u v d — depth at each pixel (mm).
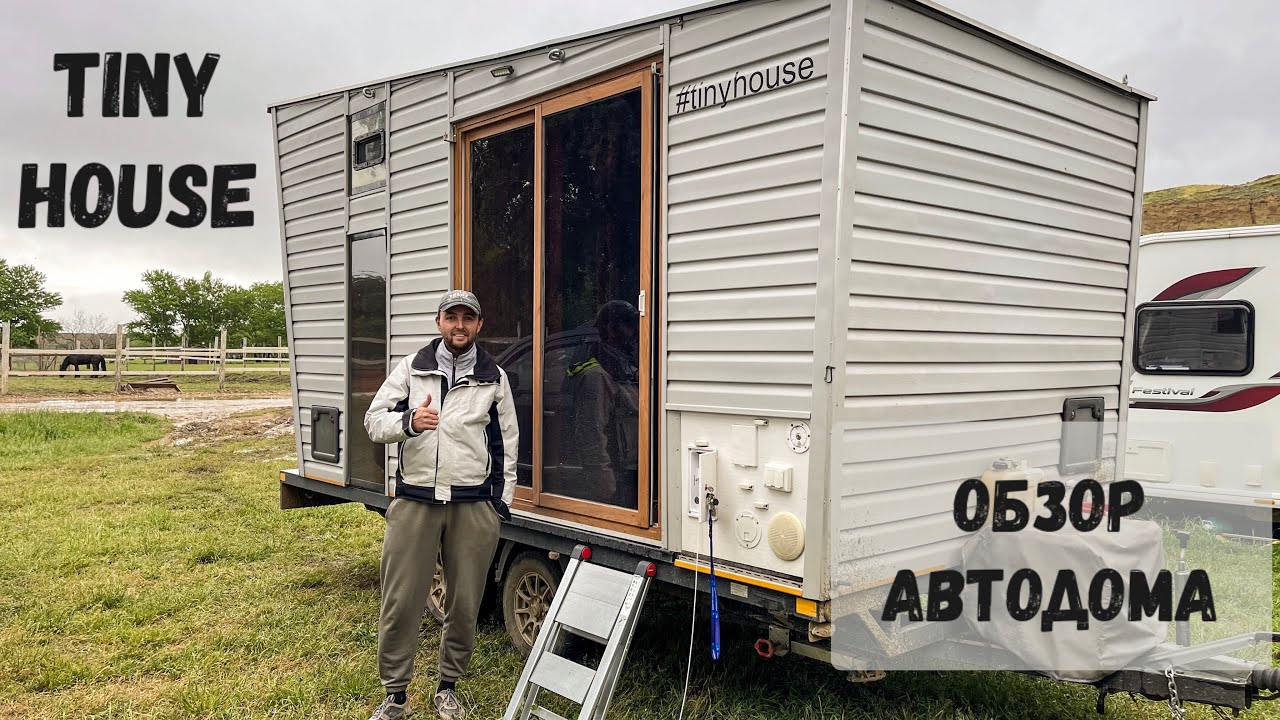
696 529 3246
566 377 3844
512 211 4078
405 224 4695
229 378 26516
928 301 3115
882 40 2879
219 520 7543
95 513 7773
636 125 3482
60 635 4664
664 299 3324
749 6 3020
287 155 5730
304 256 5613
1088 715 3549
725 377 3105
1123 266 4125
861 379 2875
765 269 2967
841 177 2746
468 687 3877
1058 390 3768
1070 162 3748
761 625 3467
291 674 4113
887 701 3600
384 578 3512
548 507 3965
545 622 3438
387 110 4801
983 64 3305
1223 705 2822
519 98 3975
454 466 3451
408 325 4684
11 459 11109
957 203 3209
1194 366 6867
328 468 5492
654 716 3555
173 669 4203
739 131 3049
